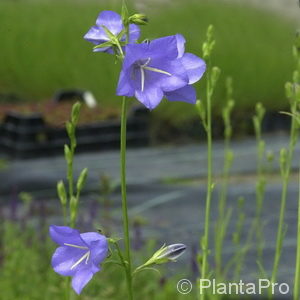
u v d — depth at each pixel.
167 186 11.77
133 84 2.56
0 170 13.44
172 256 2.84
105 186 8.30
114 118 16.09
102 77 20.22
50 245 7.22
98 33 2.71
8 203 10.39
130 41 2.72
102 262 2.71
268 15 23.03
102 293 6.48
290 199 10.45
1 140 15.23
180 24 22.67
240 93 18.56
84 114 15.76
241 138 17.67
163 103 16.77
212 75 3.81
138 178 12.52
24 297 6.46
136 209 10.02
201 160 14.39
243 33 21.70
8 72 21.47
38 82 21.45
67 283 3.83
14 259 6.79
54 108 15.89
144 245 7.60
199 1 23.83
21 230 7.46
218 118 17.67
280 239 4.14
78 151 15.41
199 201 10.50
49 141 15.05
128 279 2.81
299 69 4.05
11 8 23.64
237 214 9.61
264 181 5.38
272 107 18.81
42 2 24.03
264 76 19.23
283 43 21.42
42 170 13.42
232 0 23.78
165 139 16.86
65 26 22.45
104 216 8.28
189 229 8.90
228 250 7.90
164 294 6.38
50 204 10.11
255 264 7.45
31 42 21.58
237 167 13.23
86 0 24.67
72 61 21.11
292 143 4.15
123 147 2.80
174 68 2.60
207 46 3.79
